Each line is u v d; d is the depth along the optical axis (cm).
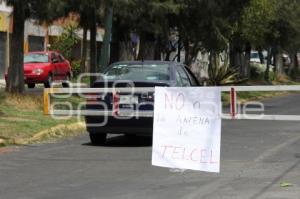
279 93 4812
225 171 1166
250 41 4806
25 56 3366
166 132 930
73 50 4744
